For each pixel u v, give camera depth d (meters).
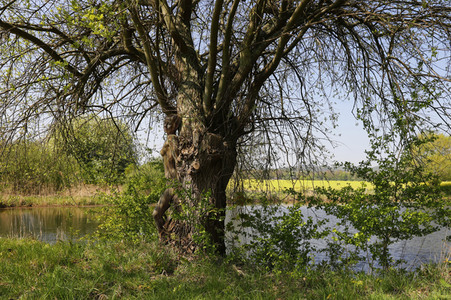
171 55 6.48
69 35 6.24
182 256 5.64
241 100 6.61
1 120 6.07
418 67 5.48
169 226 6.14
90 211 7.82
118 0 5.21
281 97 7.87
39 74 6.16
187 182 5.99
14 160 6.55
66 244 6.62
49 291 4.16
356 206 5.23
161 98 6.28
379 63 6.67
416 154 5.46
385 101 6.86
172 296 4.25
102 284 4.52
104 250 5.96
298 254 5.42
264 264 5.50
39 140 6.39
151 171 7.84
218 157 6.00
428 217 4.89
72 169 7.29
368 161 5.57
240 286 4.64
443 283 4.25
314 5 6.79
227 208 5.77
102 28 4.70
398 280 4.72
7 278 4.61
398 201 5.53
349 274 5.11
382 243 5.39
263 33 6.56
